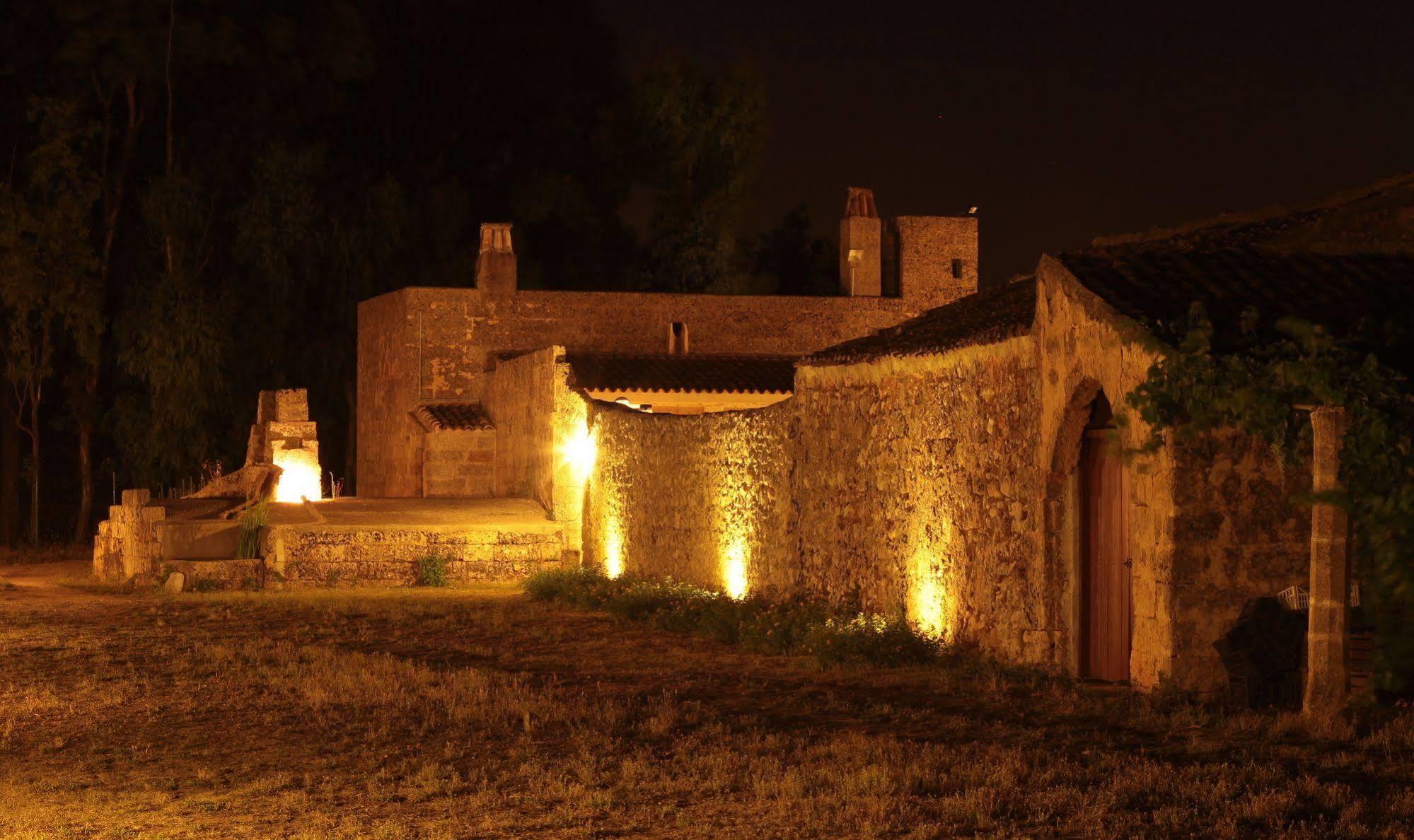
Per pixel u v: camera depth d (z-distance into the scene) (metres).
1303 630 13.79
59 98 44.78
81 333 44.81
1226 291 15.59
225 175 47.84
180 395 44.50
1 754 13.33
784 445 22.84
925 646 18.19
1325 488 12.97
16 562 40.09
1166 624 14.38
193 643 20.73
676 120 52.66
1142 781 11.15
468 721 14.44
